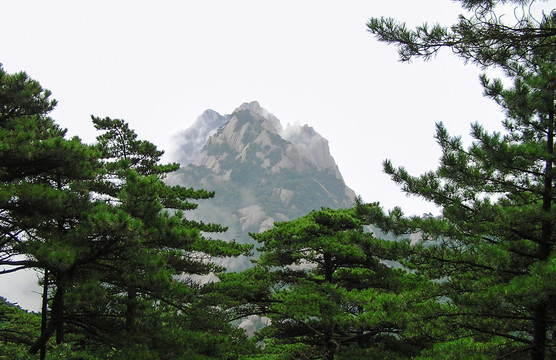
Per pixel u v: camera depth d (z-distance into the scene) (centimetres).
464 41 609
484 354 794
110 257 1090
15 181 1066
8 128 1113
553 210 748
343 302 1311
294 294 1413
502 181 822
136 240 961
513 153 741
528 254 785
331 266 1592
